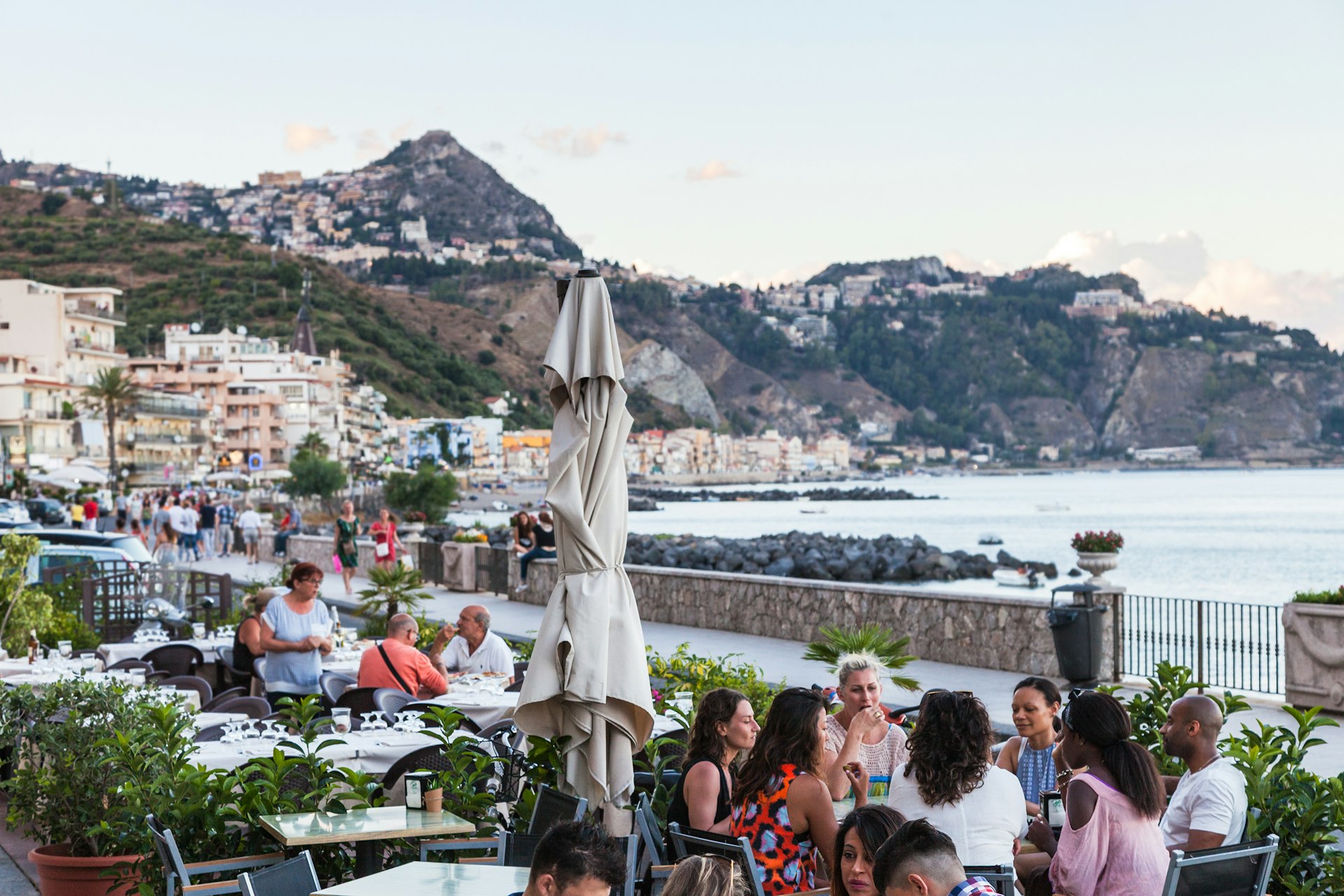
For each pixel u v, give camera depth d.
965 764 5.28
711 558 46.78
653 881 5.68
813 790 5.46
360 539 37.22
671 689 9.77
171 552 36.22
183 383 170.50
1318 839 6.24
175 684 11.48
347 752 7.82
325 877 6.26
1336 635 13.44
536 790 7.02
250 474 153.75
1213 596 47.22
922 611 17.95
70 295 142.75
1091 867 5.17
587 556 6.59
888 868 3.86
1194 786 5.68
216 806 6.29
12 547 16.69
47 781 7.37
